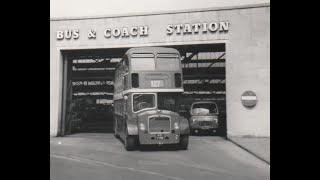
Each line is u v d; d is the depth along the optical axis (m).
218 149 19.17
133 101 18.44
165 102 18.56
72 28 25.83
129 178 12.05
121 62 21.73
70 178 11.99
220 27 23.66
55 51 26.06
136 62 18.73
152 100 18.52
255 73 23.33
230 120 23.47
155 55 18.89
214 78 33.28
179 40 24.20
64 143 21.98
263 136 23.05
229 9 23.64
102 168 13.86
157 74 18.72
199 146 20.36
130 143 18.50
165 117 18.22
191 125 26.19
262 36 23.36
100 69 33.06
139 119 18.16
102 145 21.03
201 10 23.92
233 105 23.48
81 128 33.75
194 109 26.39
